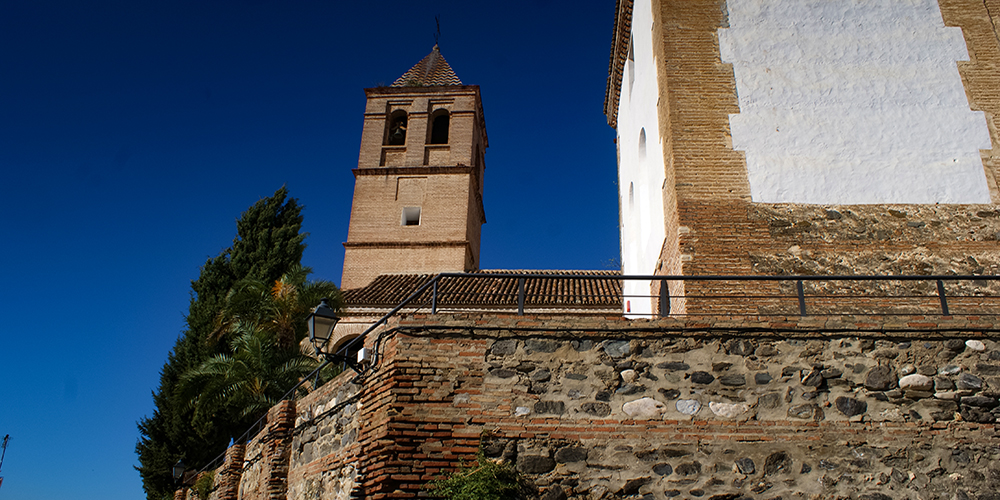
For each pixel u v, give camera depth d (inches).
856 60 471.8
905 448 294.8
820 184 436.1
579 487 289.1
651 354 312.5
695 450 295.0
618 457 293.9
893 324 314.7
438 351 316.8
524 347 316.2
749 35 478.6
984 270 411.8
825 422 299.7
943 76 467.5
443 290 965.8
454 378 310.8
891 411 301.3
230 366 759.1
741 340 314.5
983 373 305.6
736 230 422.3
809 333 315.0
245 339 774.5
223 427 964.6
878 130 451.2
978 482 289.3
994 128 453.7
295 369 756.0
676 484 289.6
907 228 423.5
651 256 534.3
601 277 331.3
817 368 308.8
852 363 309.3
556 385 307.7
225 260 1221.1
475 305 888.3
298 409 491.8
